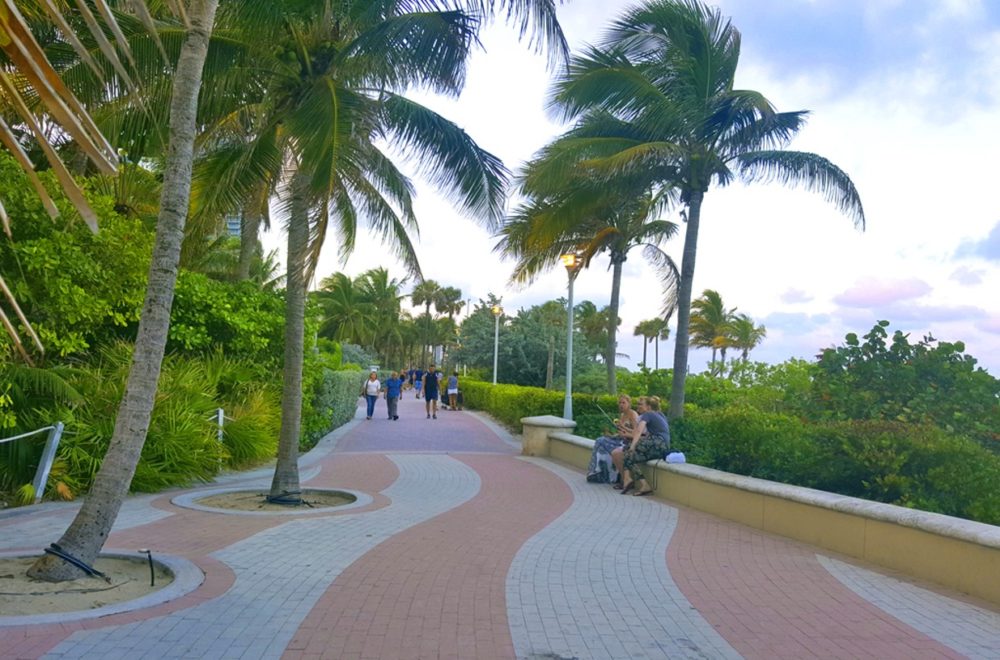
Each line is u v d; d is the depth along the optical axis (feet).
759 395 62.85
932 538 22.33
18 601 17.88
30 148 34.94
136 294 36.50
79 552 19.72
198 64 20.80
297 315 34.24
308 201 30.91
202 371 45.57
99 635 16.07
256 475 42.83
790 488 29.12
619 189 56.49
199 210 33.42
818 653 16.30
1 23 7.28
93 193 36.19
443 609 18.83
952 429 35.58
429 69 32.58
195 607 18.24
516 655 15.84
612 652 16.19
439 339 318.45
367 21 33.14
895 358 39.83
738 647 16.63
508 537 27.73
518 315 137.69
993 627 18.11
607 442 42.93
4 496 31.22
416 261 44.55
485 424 88.94
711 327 265.95
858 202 51.42
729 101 49.42
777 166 51.75
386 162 41.11
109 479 20.04
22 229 31.76
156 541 25.25
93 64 7.58
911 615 19.01
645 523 31.30
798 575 22.91
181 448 36.96
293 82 33.65
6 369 31.32
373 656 15.53
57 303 32.30
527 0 28.02
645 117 51.57
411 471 46.37
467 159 34.99
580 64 51.44
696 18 52.21
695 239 54.90
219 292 50.44
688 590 21.15
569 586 21.31
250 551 24.34
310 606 18.78
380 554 24.48
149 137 38.24
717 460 36.04
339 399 77.05
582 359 122.83
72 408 34.22
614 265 77.30
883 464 28.60
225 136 36.24
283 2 30.71
